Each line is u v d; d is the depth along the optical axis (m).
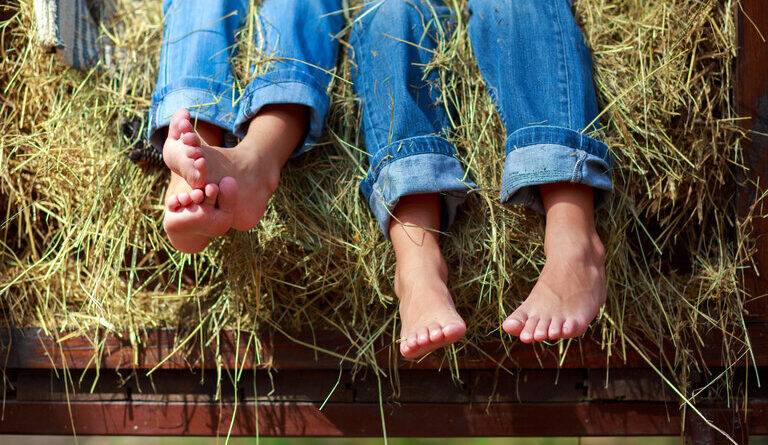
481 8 2.08
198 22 2.09
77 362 2.08
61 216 2.11
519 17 2.04
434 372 2.08
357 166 2.05
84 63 2.14
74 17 2.12
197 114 2.01
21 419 2.10
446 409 2.08
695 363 2.04
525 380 2.08
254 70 2.05
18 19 2.14
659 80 2.03
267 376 2.09
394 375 2.07
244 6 2.14
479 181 2.02
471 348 2.05
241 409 2.09
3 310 2.11
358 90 2.07
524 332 1.86
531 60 2.02
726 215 2.07
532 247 2.01
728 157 2.04
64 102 2.14
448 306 1.90
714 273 2.04
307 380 2.09
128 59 2.19
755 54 2.01
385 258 2.01
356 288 2.03
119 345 2.07
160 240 2.08
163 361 2.06
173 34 2.09
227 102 2.04
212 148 1.87
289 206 2.03
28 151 2.12
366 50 2.08
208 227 1.84
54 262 2.09
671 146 2.01
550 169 1.93
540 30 2.03
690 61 2.04
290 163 2.06
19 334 2.09
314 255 2.02
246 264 2.02
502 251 2.00
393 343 2.04
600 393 2.07
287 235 2.01
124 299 2.10
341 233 2.03
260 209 1.91
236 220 1.88
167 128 2.03
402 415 2.08
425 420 2.08
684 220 2.09
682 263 2.12
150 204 2.08
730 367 2.04
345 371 2.08
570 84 2.00
